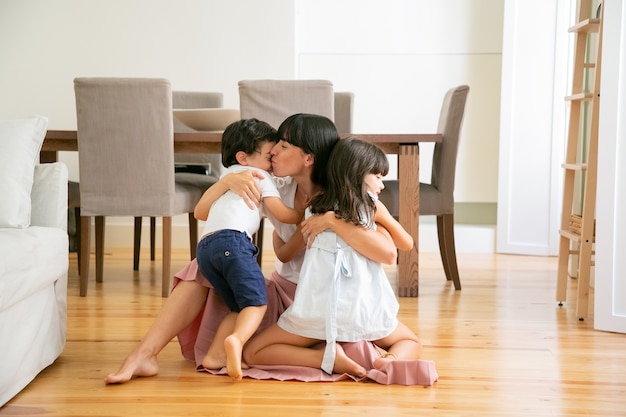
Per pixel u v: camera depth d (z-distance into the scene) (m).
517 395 2.14
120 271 4.43
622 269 2.96
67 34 5.34
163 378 2.26
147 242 5.43
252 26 5.35
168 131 3.63
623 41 2.91
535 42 5.25
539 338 2.86
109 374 2.27
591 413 1.99
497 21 5.61
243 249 2.26
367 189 2.35
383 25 5.64
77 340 2.74
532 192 5.32
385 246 2.29
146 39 5.35
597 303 3.00
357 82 5.66
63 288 2.42
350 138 2.36
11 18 5.32
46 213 2.38
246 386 2.18
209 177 4.45
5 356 1.97
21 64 5.35
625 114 2.92
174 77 5.37
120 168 3.65
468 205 5.91
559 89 5.22
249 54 5.36
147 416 1.92
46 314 2.28
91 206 3.66
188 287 2.34
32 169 2.37
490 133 5.68
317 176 2.44
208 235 2.30
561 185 5.26
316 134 2.39
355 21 5.65
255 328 2.21
